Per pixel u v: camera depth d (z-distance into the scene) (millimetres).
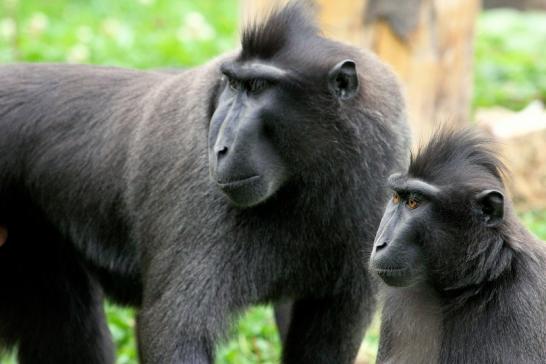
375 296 12242
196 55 26750
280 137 11250
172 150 11984
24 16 30844
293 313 12867
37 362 13977
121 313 16766
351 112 11500
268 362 15336
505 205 10898
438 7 18312
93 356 13992
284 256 11805
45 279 13750
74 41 27141
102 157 12836
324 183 11531
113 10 32906
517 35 31406
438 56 18531
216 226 11547
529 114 20750
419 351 11352
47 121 13211
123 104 12977
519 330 10766
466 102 19219
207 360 11492
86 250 13234
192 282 11523
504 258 10891
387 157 11758
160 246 11914
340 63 11336
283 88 11227
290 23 11609
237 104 11180
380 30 18156
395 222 10992
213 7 34562
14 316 13891
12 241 13656
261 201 11258
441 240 10930
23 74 13633
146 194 12227
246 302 11805
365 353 15039
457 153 11078
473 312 11062
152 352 11633
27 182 13297
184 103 12070
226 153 10984
